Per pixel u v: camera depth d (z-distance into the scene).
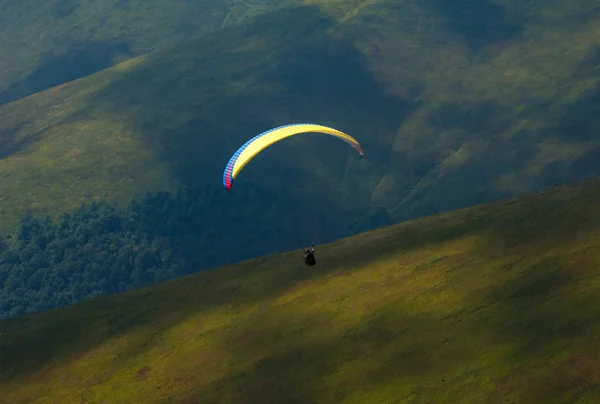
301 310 70.12
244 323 71.31
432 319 59.78
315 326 65.94
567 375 45.78
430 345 55.91
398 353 56.31
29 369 75.25
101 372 70.81
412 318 61.06
